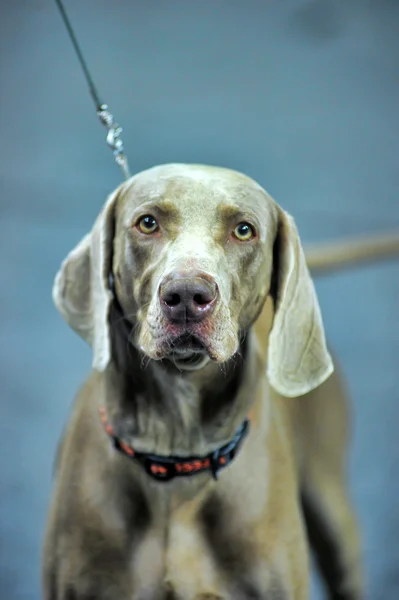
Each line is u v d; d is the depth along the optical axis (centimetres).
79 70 1088
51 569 365
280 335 352
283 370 352
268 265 350
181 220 332
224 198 336
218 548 357
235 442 356
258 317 374
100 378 371
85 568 359
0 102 1031
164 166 349
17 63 1096
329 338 717
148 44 1152
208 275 313
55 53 1120
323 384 437
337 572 439
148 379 347
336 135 994
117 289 349
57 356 691
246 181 346
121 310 352
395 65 1126
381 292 777
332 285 784
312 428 425
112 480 356
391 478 587
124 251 342
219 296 316
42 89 1055
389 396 658
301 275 356
